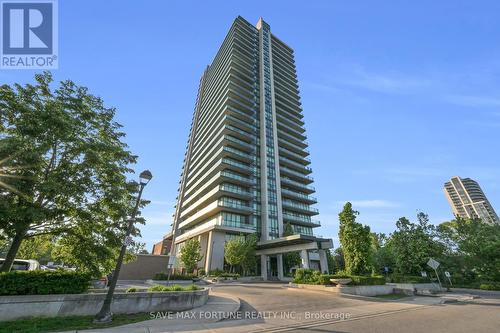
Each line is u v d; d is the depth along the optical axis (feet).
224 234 163.53
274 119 233.35
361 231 77.51
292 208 206.69
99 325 28.32
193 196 223.51
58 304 31.27
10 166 31.50
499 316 40.27
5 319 27.86
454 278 118.83
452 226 130.00
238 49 255.09
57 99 39.60
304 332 28.14
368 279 69.92
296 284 84.94
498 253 109.60
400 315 39.63
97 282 64.85
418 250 110.93
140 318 32.65
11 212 29.99
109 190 39.04
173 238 240.94
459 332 29.14
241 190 188.65
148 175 38.42
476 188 484.74
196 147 272.10
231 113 216.74
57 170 36.42
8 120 35.19
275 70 276.21
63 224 38.65
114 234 39.37
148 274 127.75
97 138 42.16
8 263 33.04
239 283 111.65
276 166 211.61
